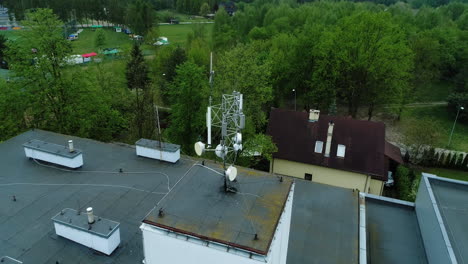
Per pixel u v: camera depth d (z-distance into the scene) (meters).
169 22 136.50
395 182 35.72
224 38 77.81
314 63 54.12
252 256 8.67
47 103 32.66
